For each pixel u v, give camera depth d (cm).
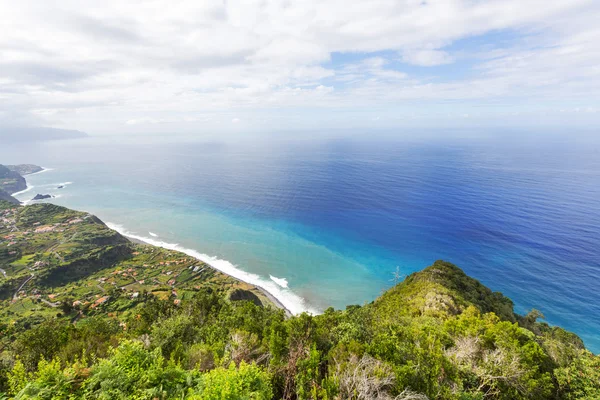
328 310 3997
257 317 4003
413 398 1697
